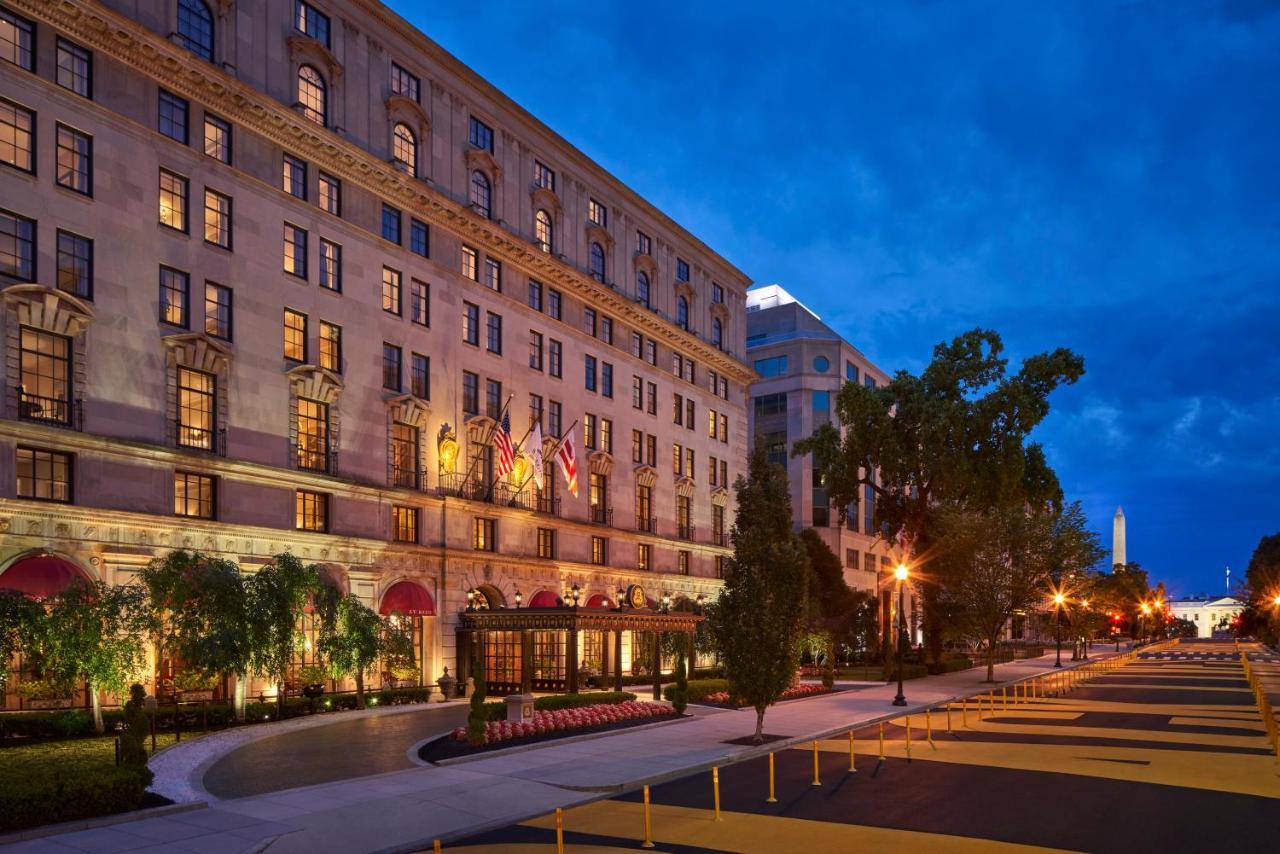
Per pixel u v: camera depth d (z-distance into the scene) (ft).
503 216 166.09
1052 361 196.34
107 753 74.54
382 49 142.82
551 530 174.09
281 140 124.77
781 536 94.43
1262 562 385.91
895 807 59.47
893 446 198.49
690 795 64.39
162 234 108.88
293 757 78.54
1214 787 66.49
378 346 137.90
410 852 49.24
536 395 172.14
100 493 99.09
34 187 96.78
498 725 88.02
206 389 113.19
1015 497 198.49
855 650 256.73
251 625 93.35
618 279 200.54
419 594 137.28
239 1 120.37
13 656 90.48
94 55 104.12
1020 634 449.06
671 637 174.60
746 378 253.85
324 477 125.49
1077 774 71.87
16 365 93.50
